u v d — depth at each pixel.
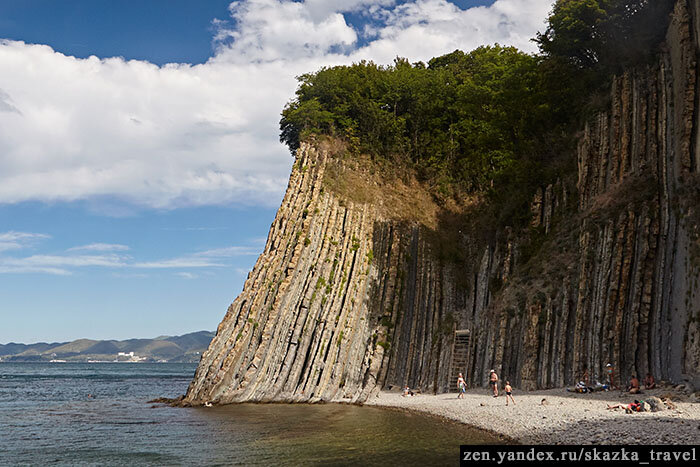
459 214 63.06
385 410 40.09
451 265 57.16
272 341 47.47
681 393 30.17
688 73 38.03
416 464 21.53
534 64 59.34
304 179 59.47
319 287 52.03
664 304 35.72
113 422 36.72
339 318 51.66
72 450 27.02
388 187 64.12
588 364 38.31
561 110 55.34
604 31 49.06
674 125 38.97
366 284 56.06
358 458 23.00
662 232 37.22
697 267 32.97
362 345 52.66
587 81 52.16
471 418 31.84
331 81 71.25
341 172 61.84
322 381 47.59
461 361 48.66
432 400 42.19
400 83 73.12
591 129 47.31
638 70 43.66
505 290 48.47
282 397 46.00
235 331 47.66
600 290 38.81
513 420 28.84
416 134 71.06
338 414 37.88
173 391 72.56
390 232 59.59
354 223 58.34
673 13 41.41
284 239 53.44
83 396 63.38
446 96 73.31
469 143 68.88
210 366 46.34
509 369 43.78
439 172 67.25
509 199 55.84
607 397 32.69
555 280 43.41
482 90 65.19
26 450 27.20
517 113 59.03
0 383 95.75
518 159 57.03
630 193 40.16
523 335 43.41
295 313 50.06
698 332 31.55
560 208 49.47
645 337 35.97
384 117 69.81
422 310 54.91
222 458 24.06
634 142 42.16
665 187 38.12
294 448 25.72
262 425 33.25
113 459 24.72
